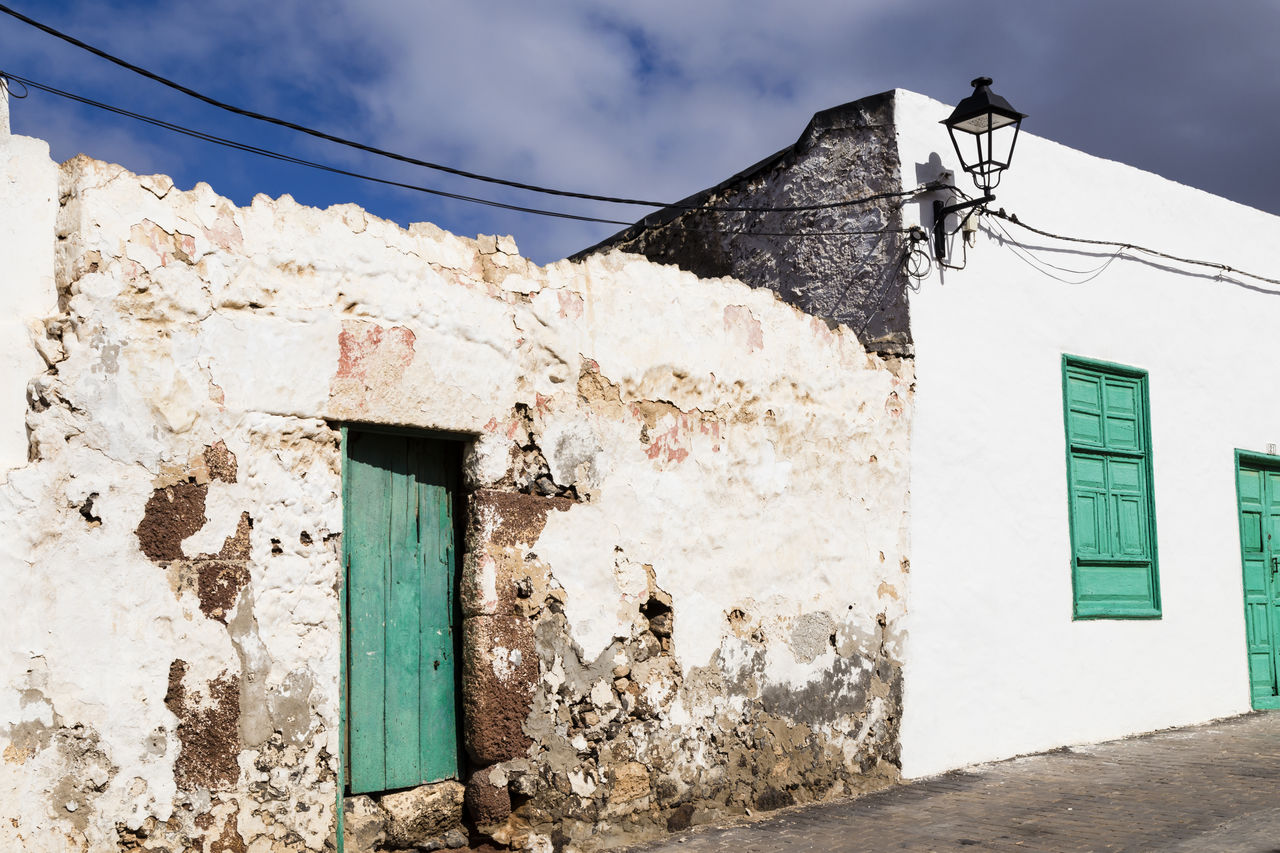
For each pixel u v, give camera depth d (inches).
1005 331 324.2
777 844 219.9
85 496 165.6
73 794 160.4
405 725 204.7
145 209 174.9
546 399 223.6
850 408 281.6
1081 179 353.1
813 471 271.4
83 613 163.8
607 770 224.4
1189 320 381.7
